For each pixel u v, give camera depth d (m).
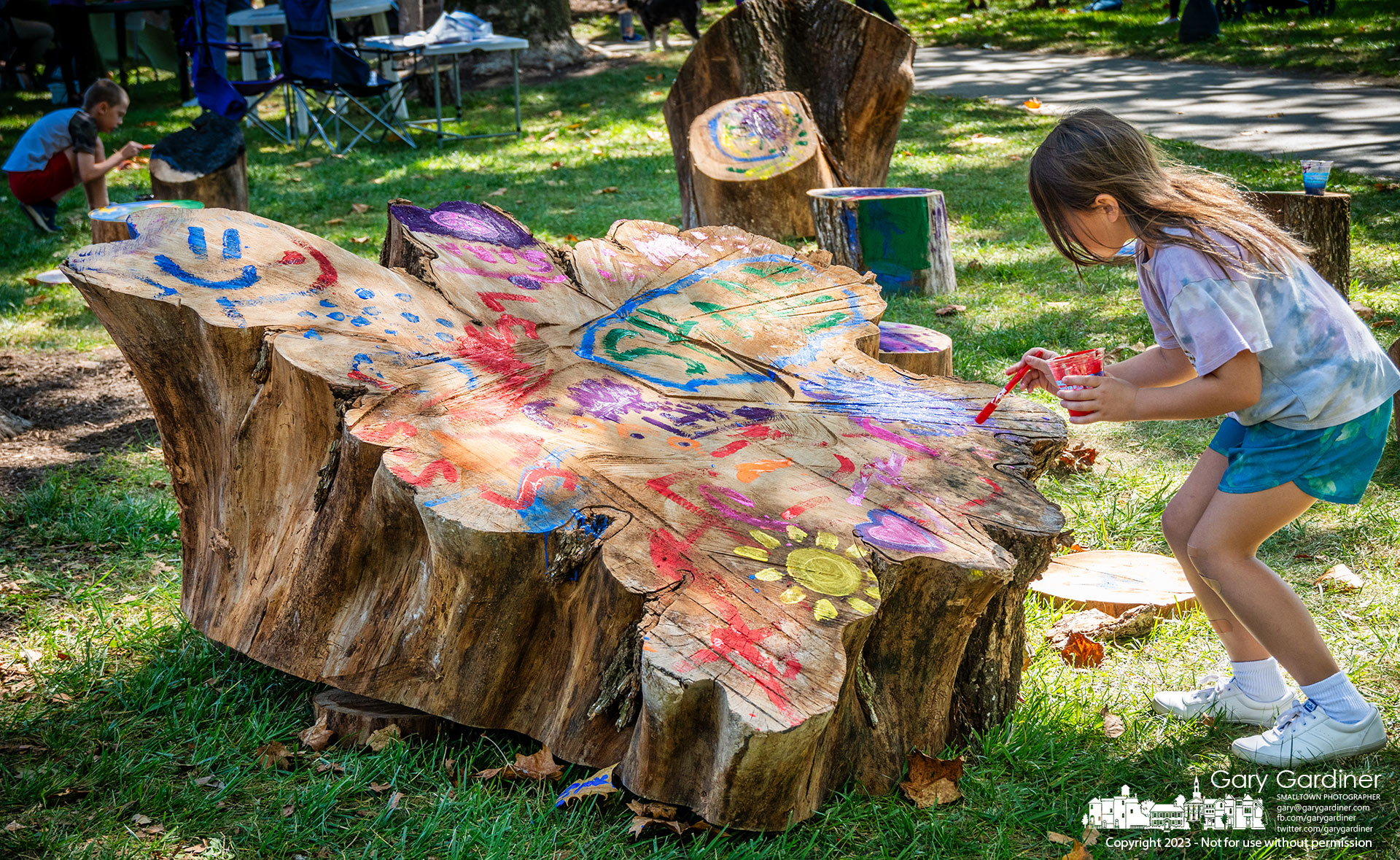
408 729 2.70
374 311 3.08
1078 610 3.45
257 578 2.93
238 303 2.91
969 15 23.08
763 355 3.31
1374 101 12.59
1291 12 19.53
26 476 4.53
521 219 8.83
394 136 12.94
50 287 7.39
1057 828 2.47
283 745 2.72
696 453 2.72
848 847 2.37
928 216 6.65
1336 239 5.85
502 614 2.47
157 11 16.61
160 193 8.29
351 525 2.65
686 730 2.18
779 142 8.10
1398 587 3.49
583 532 2.36
